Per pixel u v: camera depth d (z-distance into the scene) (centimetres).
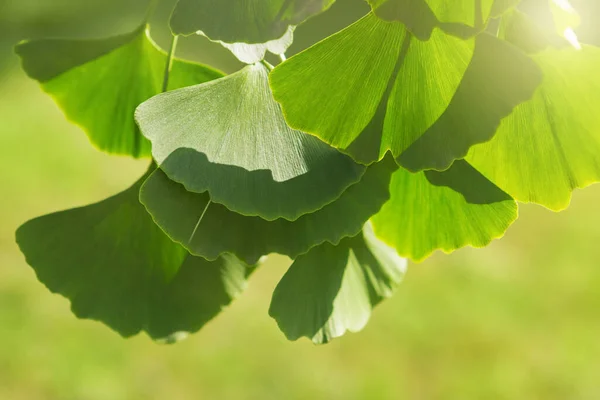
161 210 46
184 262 49
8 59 381
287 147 46
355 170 46
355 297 50
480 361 249
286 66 45
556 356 249
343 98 45
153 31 152
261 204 45
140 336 253
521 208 323
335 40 45
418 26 44
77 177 332
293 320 48
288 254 46
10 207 309
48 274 50
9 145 345
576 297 271
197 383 236
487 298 272
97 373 237
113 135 52
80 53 52
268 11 45
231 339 253
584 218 314
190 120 46
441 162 44
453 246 48
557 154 45
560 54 45
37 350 242
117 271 50
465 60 44
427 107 45
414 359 251
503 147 46
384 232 49
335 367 246
